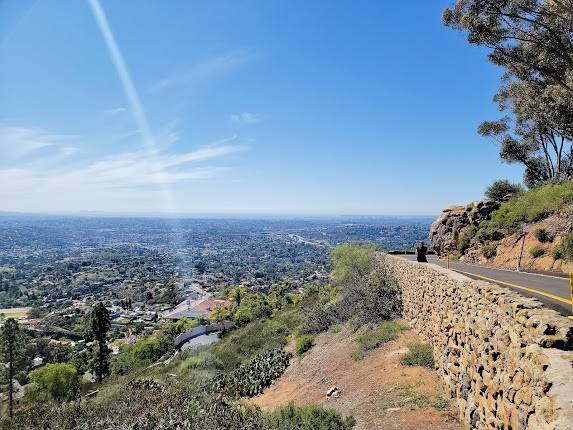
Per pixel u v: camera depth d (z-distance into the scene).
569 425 3.16
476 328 6.96
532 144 30.98
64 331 84.75
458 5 20.77
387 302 16.41
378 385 10.50
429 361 10.74
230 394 15.16
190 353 31.02
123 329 90.31
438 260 22.22
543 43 21.08
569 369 3.84
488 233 20.53
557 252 14.42
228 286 127.31
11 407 31.44
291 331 23.22
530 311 5.02
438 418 7.89
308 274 141.62
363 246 25.67
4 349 34.88
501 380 5.48
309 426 8.73
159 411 12.15
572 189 18.36
